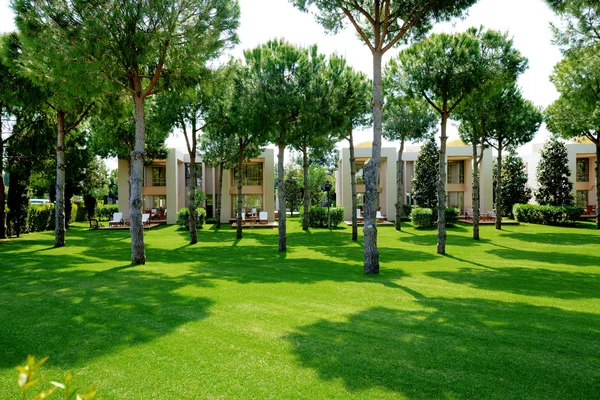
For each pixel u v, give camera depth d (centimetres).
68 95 933
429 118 2112
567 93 1388
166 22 841
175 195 2633
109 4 803
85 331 435
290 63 1162
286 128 1199
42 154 1545
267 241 1580
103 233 1953
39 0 798
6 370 339
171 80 1003
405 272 864
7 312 504
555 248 1332
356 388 306
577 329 448
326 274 826
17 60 998
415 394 297
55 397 296
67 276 757
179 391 302
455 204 3136
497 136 2005
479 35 1256
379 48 884
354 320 482
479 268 923
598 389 305
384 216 2580
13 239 1554
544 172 2636
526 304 570
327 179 3962
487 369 341
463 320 483
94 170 2903
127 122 1925
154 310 516
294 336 422
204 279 743
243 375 329
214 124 1492
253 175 2953
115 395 296
